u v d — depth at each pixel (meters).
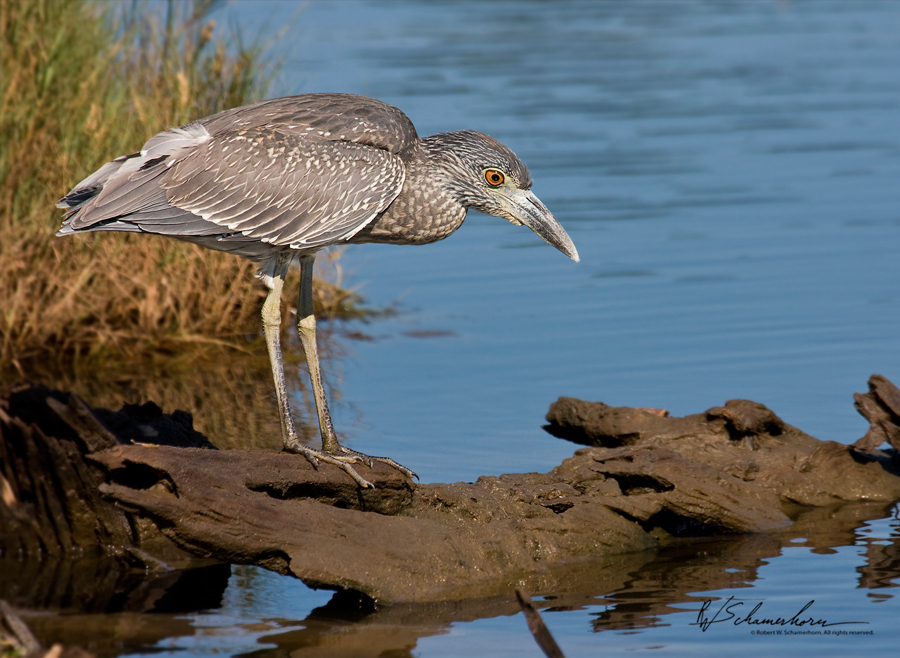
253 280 15.02
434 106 23.61
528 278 16.78
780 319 14.44
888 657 7.48
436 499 9.33
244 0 27.75
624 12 36.56
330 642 7.77
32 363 13.91
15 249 13.60
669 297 15.49
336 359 14.20
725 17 35.59
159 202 9.38
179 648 7.57
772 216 18.48
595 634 7.88
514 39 31.69
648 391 12.44
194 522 8.21
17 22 14.25
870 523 10.03
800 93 26.12
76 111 14.46
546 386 12.83
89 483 8.65
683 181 20.25
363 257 18.02
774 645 7.66
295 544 8.40
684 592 8.62
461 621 8.17
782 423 11.12
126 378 13.56
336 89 23.67
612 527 9.52
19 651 6.93
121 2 16.05
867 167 20.80
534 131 22.84
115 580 8.70
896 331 13.84
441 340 14.60
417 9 36.06
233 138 9.55
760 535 9.84
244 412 12.36
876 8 36.59
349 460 9.15
